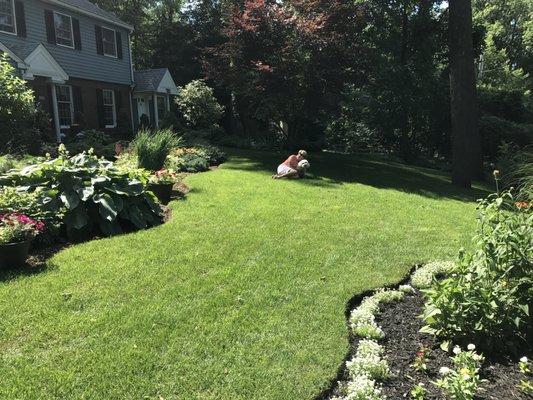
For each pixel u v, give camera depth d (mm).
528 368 2818
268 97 12945
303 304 3684
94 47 18781
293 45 12367
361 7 13773
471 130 11547
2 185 5625
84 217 5367
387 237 5750
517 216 3350
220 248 4973
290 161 10680
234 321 3355
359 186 9867
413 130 18453
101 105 19359
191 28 27297
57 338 3057
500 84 30391
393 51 17578
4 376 2635
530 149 12500
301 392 2600
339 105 16641
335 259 4812
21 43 15242
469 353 2789
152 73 22453
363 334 3240
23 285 3885
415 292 4113
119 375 2676
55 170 5613
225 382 2656
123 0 29641
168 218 6340
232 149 16328
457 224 6723
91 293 3752
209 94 20703
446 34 17250
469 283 3191
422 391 2473
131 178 6227
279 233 5648
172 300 3660
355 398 2457
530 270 3125
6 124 9672
